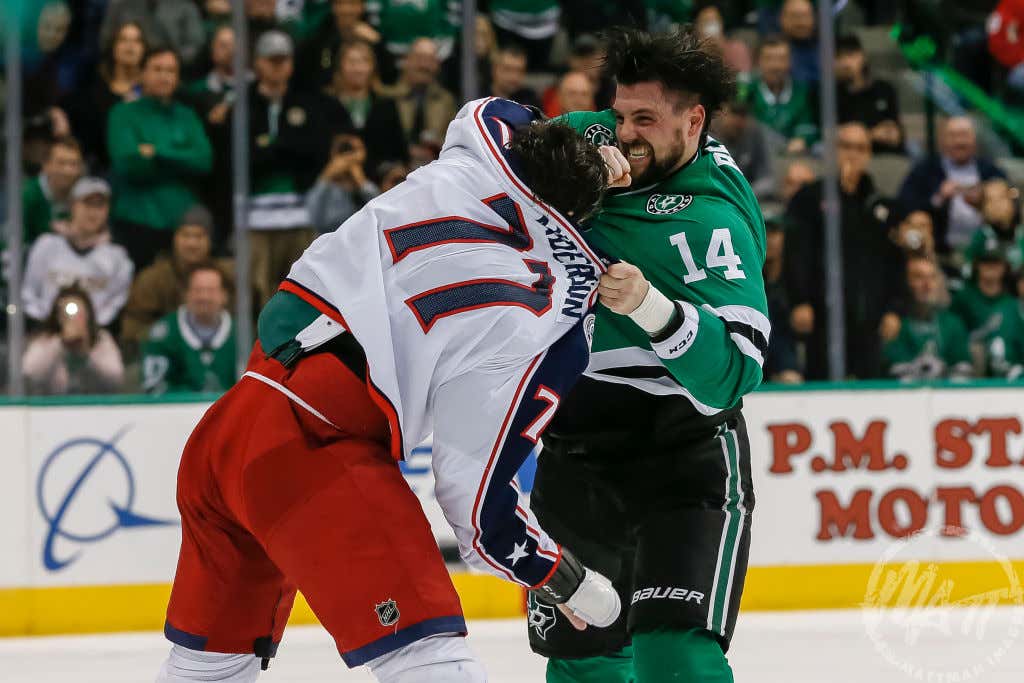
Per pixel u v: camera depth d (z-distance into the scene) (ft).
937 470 80.38
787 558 79.10
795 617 76.54
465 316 28.84
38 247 82.38
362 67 86.63
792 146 88.89
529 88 91.09
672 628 33.78
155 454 75.82
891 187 89.45
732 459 36.24
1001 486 80.74
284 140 84.99
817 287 84.69
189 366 82.43
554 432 38.17
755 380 33.32
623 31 35.37
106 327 82.23
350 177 85.76
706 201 35.12
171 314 82.48
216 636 31.30
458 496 29.35
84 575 74.84
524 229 30.17
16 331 80.94
